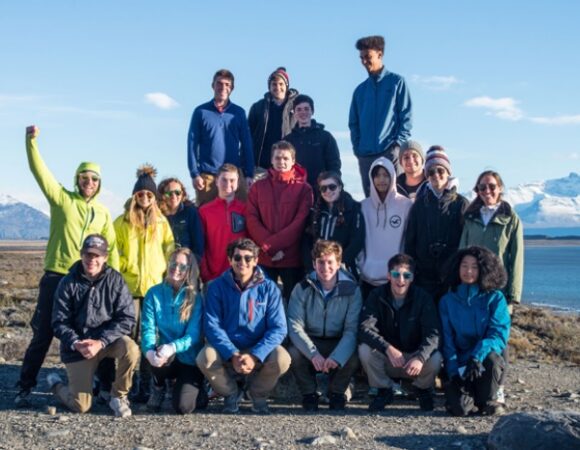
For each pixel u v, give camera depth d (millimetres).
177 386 8102
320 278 8648
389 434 7074
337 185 9359
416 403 8898
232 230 9742
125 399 8070
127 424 7410
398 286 8375
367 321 8438
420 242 9148
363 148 11453
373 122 11328
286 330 8320
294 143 11062
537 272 88562
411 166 9750
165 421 7578
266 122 11883
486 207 8914
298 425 7434
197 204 11156
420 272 9203
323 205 9469
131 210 8953
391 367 8570
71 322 8148
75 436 6953
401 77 11289
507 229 8820
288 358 8148
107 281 8164
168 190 9453
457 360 8320
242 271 8250
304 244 9625
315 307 8633
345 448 6555
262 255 9727
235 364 7941
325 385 9586
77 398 7977
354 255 9344
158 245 9086
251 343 8352
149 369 8852
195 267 8383
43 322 8484
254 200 9781
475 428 7363
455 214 9109
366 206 9602
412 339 8484
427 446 6668
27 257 75125
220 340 8102
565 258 144125
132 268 8969
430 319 8375
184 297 8250
